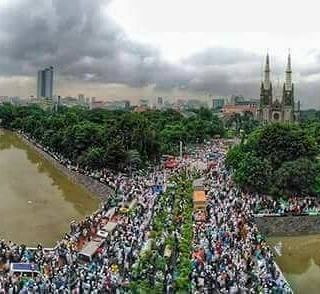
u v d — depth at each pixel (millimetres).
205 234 90375
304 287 82625
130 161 170375
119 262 78125
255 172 126938
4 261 79438
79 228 99750
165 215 103812
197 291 68125
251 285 70688
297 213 110312
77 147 190500
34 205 135625
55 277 70875
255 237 93125
